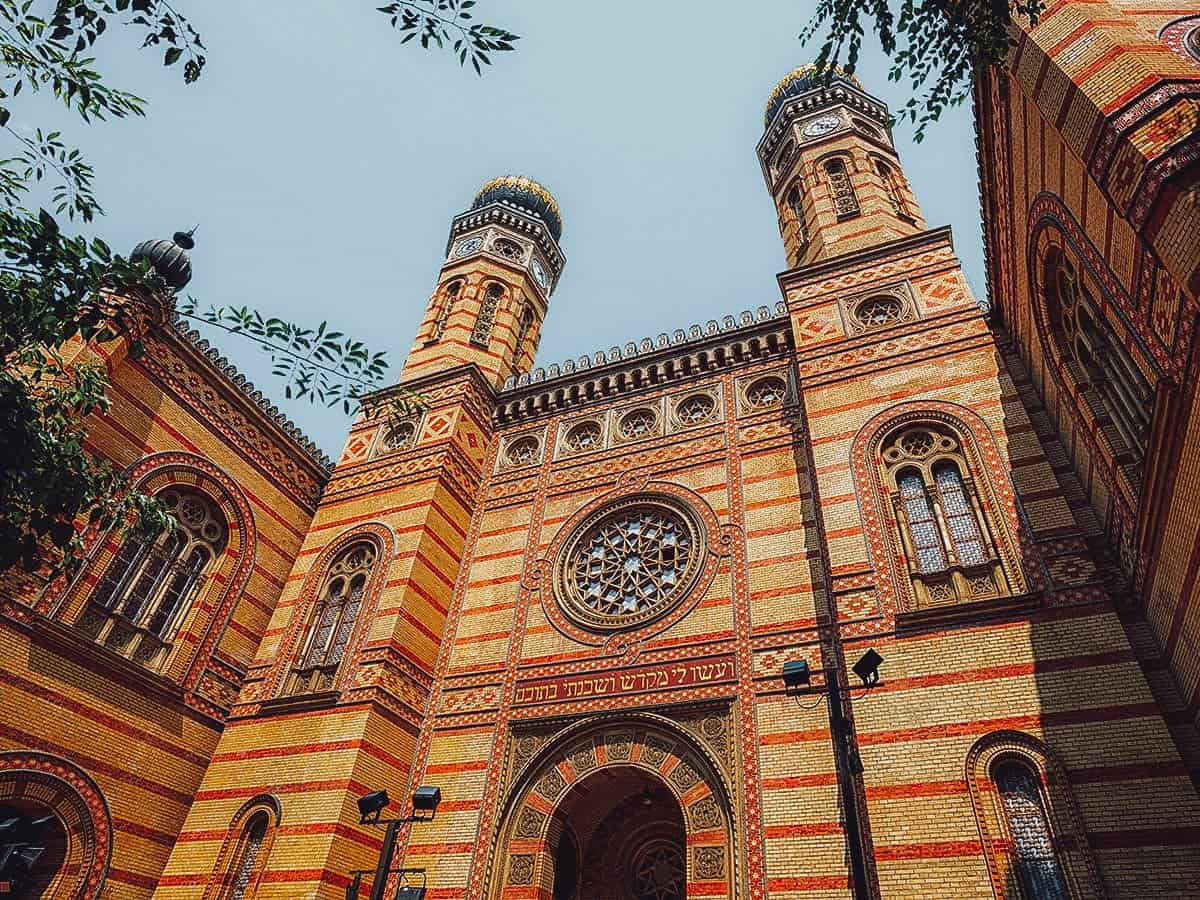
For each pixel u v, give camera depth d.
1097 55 8.85
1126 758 9.55
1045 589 11.44
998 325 15.45
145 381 16.97
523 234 29.91
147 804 14.71
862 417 15.10
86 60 8.14
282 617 18.48
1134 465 10.55
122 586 15.88
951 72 9.30
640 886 14.95
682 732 13.72
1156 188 7.62
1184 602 9.30
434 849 14.16
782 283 19.11
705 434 18.80
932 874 9.66
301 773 14.87
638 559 17.30
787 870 11.58
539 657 16.33
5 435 8.19
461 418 21.28
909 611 11.94
